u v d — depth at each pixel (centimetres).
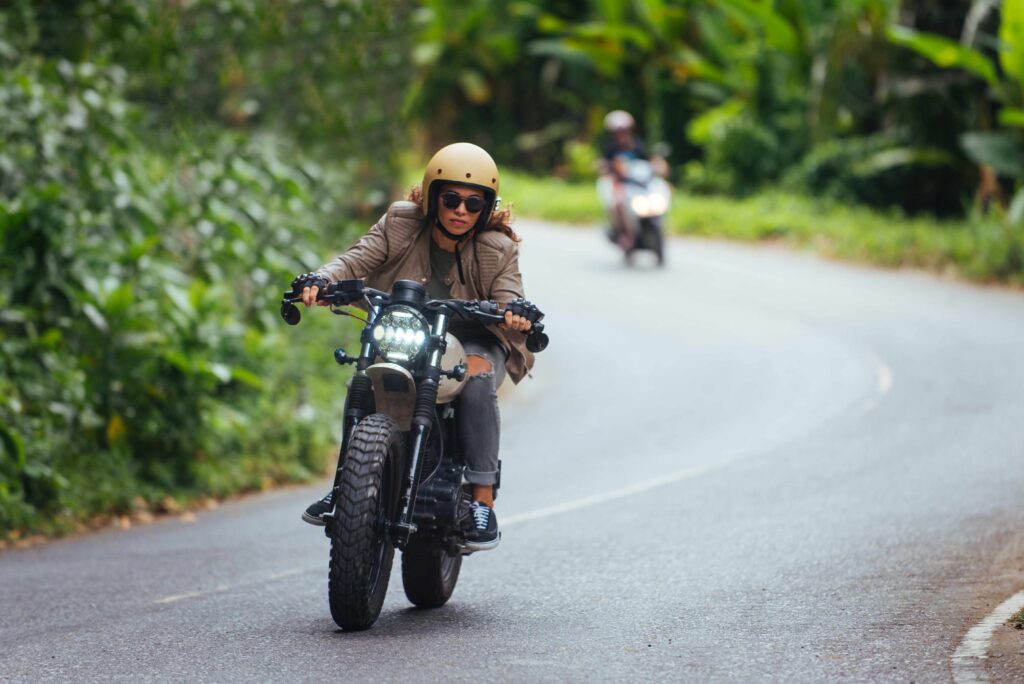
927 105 8538
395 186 5466
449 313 1789
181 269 4200
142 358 3416
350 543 1702
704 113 11138
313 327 4641
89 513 3145
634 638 1738
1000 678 1500
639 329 5816
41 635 1880
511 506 2973
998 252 6925
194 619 1942
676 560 2295
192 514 3259
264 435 3769
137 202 3916
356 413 1817
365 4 5266
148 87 4906
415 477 1750
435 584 1955
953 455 3241
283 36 5194
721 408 4200
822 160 9381
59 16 4562
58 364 3247
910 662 1580
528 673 1552
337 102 5259
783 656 1622
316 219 4959
